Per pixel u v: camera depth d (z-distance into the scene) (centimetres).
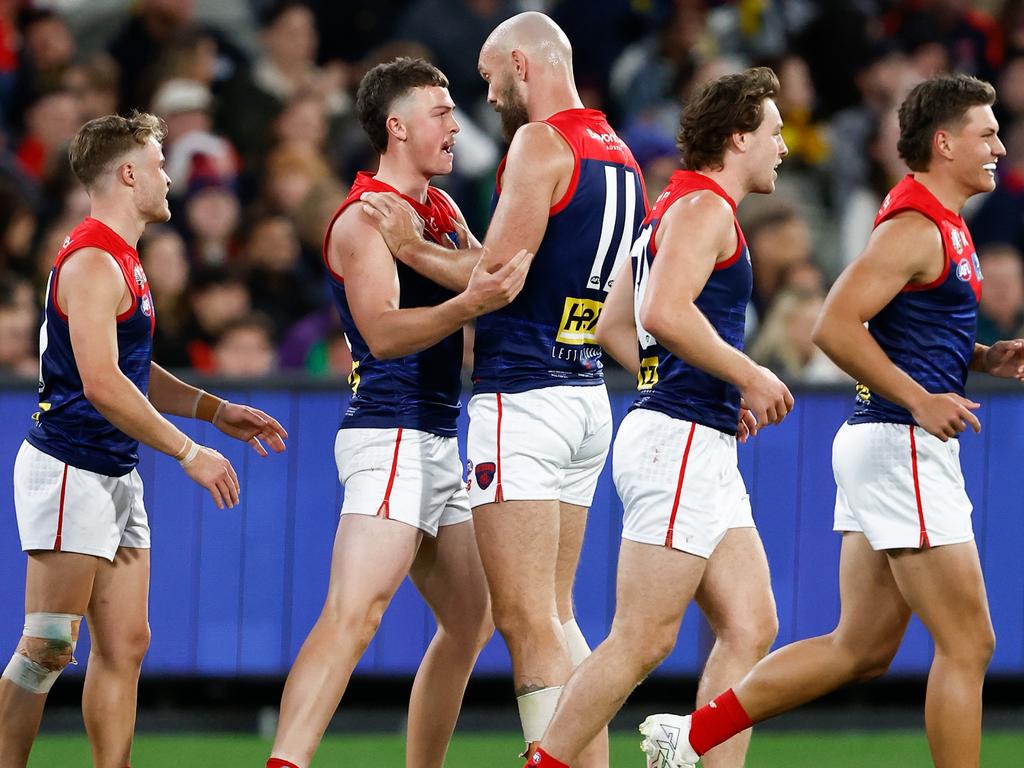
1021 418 2191
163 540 2123
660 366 1504
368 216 1555
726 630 1602
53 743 2070
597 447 1625
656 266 1449
